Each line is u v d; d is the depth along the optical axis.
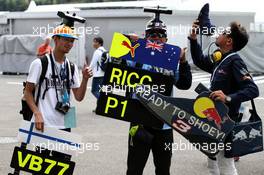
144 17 25.92
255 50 22.16
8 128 9.56
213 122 4.23
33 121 4.59
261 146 4.45
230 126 4.20
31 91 4.51
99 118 10.74
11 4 72.31
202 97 4.23
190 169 6.64
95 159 7.11
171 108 4.29
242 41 4.45
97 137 8.68
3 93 15.64
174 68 4.42
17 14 30.14
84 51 25.58
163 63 4.42
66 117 4.62
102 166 6.75
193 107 4.25
